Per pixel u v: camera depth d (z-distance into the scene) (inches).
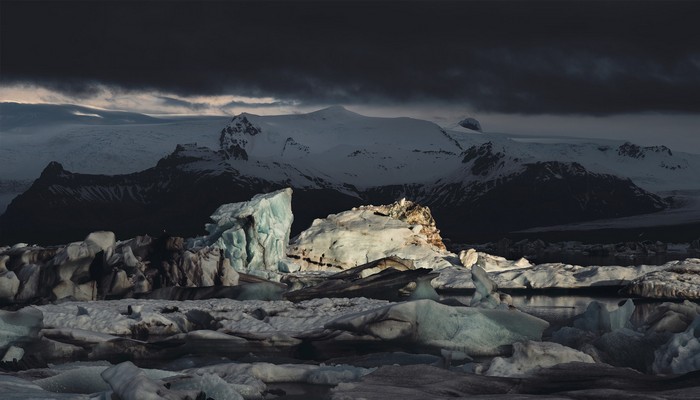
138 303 1487.5
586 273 2241.6
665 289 1878.7
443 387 735.7
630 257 5457.7
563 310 1585.9
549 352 842.8
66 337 1126.4
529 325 1079.6
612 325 1051.3
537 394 715.4
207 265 1854.1
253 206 2295.8
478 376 792.3
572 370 805.9
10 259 1732.3
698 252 6461.6
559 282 2183.8
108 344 1119.0
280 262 2369.6
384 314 1122.7
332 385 839.7
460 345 1077.8
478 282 1384.1
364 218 2753.4
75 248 1684.3
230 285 1772.9
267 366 865.5
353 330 1149.1
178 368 945.5
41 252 1739.7
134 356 1063.6
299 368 869.8
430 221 2886.3
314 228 2714.1
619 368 812.6
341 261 2583.7
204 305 1466.5
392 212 2861.7
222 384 689.6
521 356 843.4
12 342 1031.6
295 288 2026.3
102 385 729.6
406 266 2224.4
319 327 1240.8
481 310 1097.4
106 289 1690.5
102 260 1737.2
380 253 2613.2
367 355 1002.1
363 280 1873.8
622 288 1974.7
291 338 1137.4
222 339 1153.4
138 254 1857.8
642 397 657.0
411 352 1073.5
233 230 2294.5
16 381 711.7
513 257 5551.2
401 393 705.0
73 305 1453.0
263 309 1380.4
